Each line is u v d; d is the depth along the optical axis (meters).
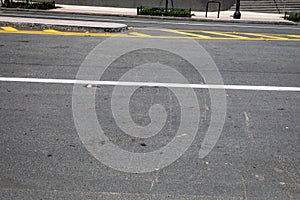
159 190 3.64
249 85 7.15
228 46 11.12
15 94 6.17
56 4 24.72
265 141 4.74
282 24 18.98
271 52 10.48
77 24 13.20
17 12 19.84
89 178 3.81
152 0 24.19
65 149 4.38
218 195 3.58
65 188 3.63
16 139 4.59
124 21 17.34
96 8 23.42
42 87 6.57
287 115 5.66
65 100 5.97
